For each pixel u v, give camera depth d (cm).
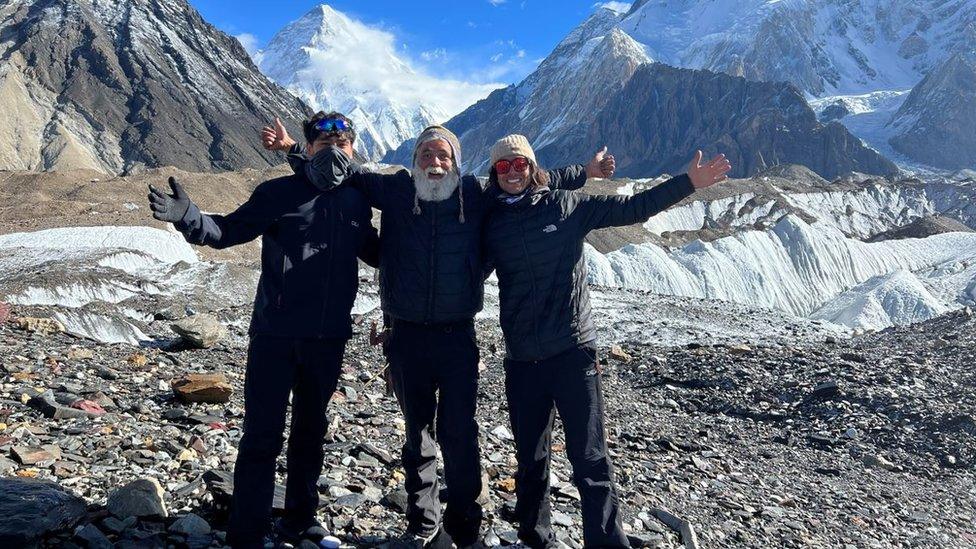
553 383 535
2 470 543
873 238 15988
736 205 15662
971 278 9369
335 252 489
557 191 533
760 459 1067
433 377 521
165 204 428
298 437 505
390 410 978
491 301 2883
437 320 507
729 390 1525
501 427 928
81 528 447
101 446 633
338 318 490
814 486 959
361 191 516
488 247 529
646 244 9600
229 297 2783
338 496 577
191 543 461
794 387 1493
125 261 3100
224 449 667
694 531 645
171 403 841
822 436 1255
